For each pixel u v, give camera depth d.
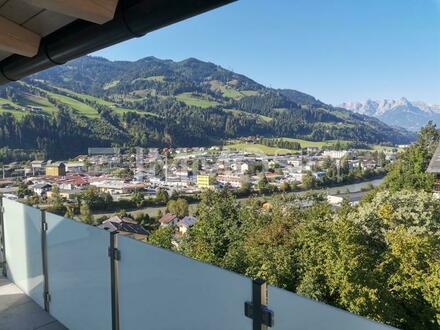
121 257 1.84
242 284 1.25
